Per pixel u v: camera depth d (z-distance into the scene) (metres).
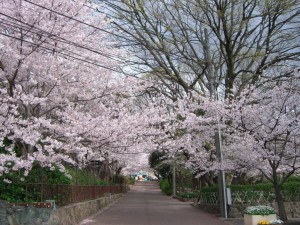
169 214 19.75
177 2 22.14
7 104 9.90
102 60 13.08
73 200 15.85
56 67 11.65
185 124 17.19
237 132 15.33
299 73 12.72
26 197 12.12
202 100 17.31
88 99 13.04
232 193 19.08
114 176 45.88
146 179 141.25
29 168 10.27
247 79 23.05
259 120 13.38
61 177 14.65
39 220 10.88
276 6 21.20
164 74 24.05
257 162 14.23
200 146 19.45
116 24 20.47
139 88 14.99
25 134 9.66
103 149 13.77
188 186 52.91
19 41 10.71
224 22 21.00
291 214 18.70
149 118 14.52
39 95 11.81
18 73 11.17
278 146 14.02
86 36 12.34
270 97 14.20
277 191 14.11
